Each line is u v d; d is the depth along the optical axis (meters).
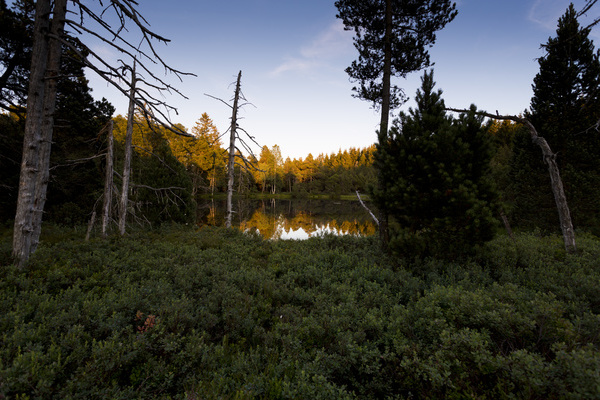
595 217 14.77
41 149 6.36
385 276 6.34
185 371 3.32
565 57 14.53
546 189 15.62
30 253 6.27
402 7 9.78
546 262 7.31
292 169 88.00
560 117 14.83
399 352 3.32
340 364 3.40
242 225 26.39
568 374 2.37
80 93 13.71
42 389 2.55
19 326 3.51
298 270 7.29
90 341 3.54
